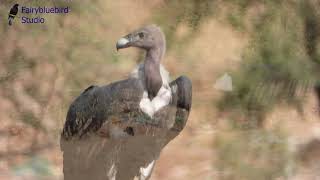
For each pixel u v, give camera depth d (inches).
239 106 441.4
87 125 375.9
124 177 357.4
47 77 440.8
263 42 482.9
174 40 472.1
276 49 481.4
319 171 365.4
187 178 358.0
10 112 418.0
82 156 370.0
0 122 410.3
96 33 468.4
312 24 502.9
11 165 366.6
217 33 482.3
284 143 398.3
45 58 448.1
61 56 451.8
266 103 446.6
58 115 421.7
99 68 451.8
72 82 442.3
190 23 482.9
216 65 465.1
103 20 475.2
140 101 365.7
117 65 455.5
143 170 359.9
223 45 477.4
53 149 389.1
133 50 465.4
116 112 367.2
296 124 432.8
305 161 379.6
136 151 365.7
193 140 399.2
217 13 491.2
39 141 399.2
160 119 373.7
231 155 379.2
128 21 479.2
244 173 363.9
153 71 370.6
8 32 455.2
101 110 367.2
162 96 372.8
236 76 458.3
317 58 488.7
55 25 464.8
